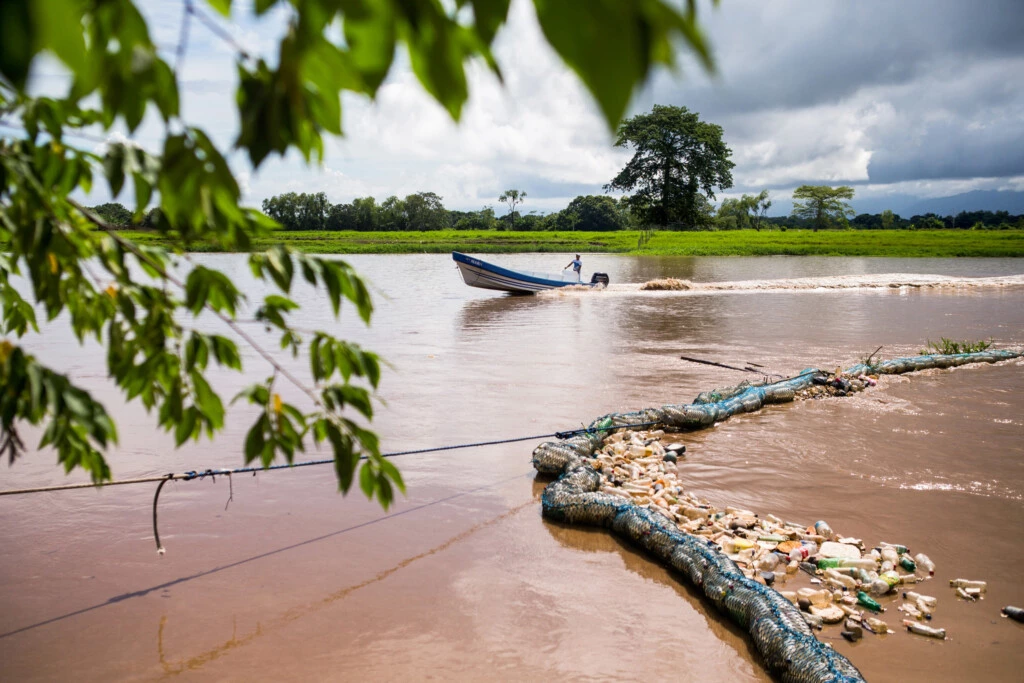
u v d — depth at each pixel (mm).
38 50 685
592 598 5797
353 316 22297
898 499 7773
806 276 41938
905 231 93188
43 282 2307
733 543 6590
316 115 1163
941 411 11383
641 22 662
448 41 850
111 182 1882
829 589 5953
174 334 2301
